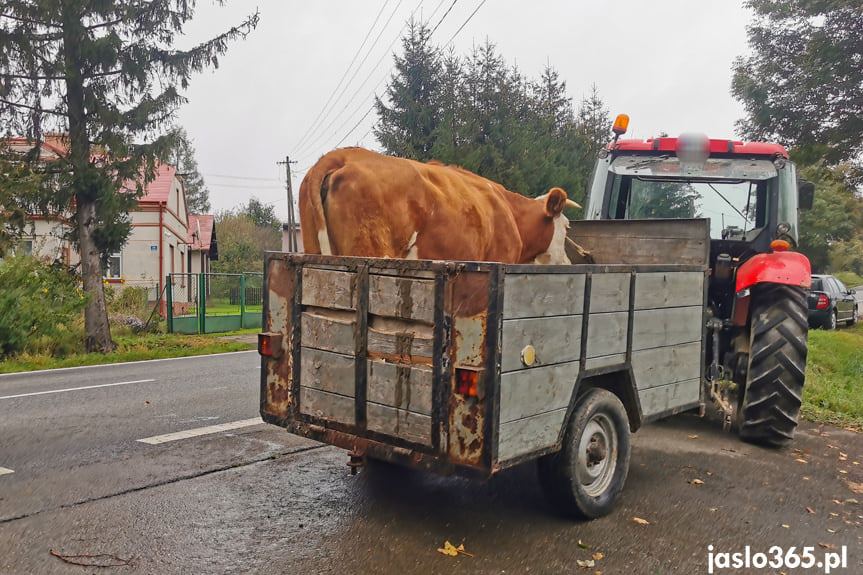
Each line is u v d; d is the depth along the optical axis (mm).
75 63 12633
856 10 18094
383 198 4672
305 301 4047
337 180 4672
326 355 3936
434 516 4070
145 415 6758
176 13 13289
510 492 4496
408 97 19984
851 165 21875
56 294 13086
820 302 17312
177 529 3844
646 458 5332
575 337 3744
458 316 3338
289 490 4500
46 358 11594
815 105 19953
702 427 6328
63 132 13281
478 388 3232
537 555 3545
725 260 6113
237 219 59812
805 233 35344
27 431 6066
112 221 13438
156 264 23875
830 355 11508
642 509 4230
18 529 3818
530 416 3480
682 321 4711
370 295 3701
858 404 7309
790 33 20109
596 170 6938
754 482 4789
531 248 6172
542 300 3494
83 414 6809
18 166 12773
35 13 12289
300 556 3512
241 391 8172
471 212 5125
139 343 14414
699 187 6668
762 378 5484
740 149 6438
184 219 30797
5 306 12047
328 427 3953
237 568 3375
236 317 18500
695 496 4484
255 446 5566
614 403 4098
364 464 3939
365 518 4023
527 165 19484
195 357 12352
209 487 4551
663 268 4469
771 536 3873
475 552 3572
